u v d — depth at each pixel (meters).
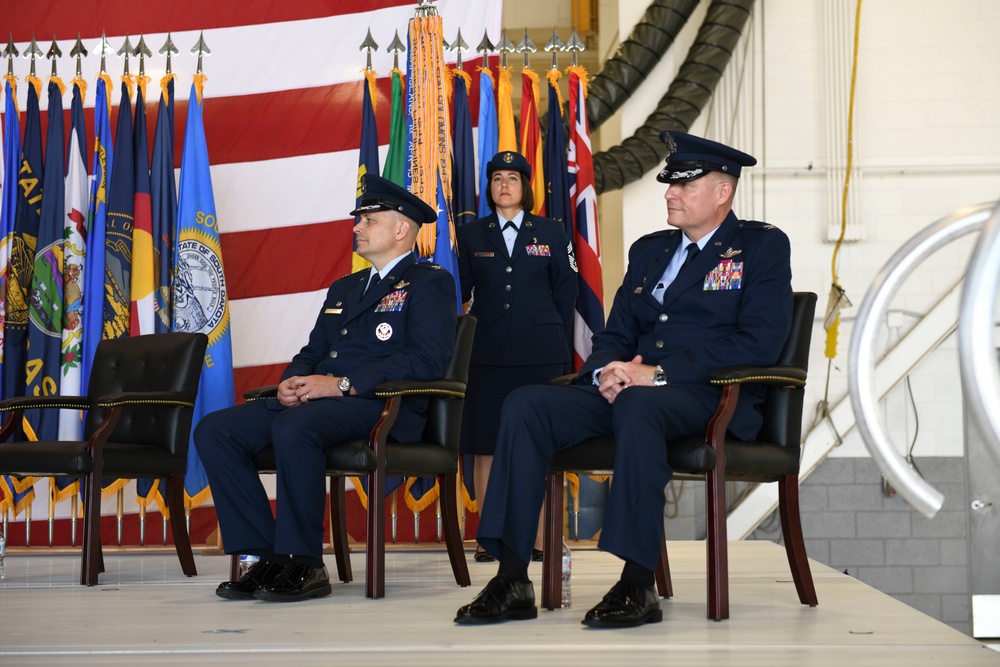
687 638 2.43
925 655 2.23
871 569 6.25
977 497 6.25
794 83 6.41
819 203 6.38
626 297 3.26
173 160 5.18
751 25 6.43
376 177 3.65
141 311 4.99
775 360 2.87
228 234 5.48
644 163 6.16
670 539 6.29
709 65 6.18
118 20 5.63
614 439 2.81
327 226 5.48
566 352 4.68
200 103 5.10
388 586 3.56
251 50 5.57
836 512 6.27
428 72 4.75
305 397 3.31
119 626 2.65
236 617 2.81
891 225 6.38
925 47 6.41
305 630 2.57
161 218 5.10
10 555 4.90
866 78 6.41
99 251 5.00
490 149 5.15
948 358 6.32
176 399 3.87
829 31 6.41
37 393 4.94
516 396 2.78
